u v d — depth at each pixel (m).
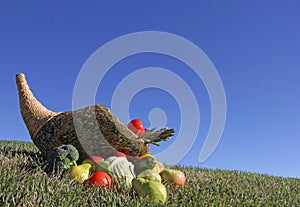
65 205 0.81
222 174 1.73
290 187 1.60
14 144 1.98
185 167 1.80
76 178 1.05
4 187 0.87
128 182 1.04
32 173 1.06
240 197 1.14
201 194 1.07
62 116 1.33
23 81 1.46
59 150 1.13
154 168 1.12
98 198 0.91
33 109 1.41
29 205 0.78
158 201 0.93
